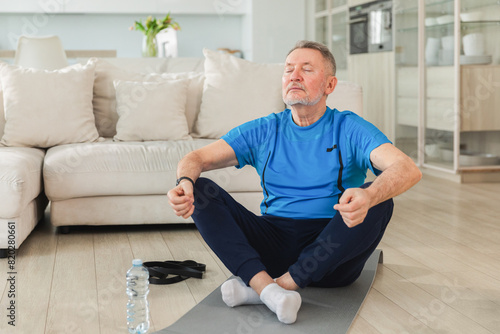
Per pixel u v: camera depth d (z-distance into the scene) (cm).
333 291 230
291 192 222
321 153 218
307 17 780
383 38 611
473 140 498
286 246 224
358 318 206
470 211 381
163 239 319
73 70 374
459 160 495
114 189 325
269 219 225
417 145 558
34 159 317
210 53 396
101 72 392
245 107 381
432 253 288
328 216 219
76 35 780
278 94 387
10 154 311
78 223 329
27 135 356
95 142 367
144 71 500
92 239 318
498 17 493
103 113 390
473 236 319
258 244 224
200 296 229
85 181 321
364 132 211
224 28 814
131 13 780
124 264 273
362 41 657
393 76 596
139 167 326
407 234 325
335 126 218
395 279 249
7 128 357
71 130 362
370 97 650
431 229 336
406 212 380
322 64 214
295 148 221
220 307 213
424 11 537
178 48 808
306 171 219
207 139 378
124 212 331
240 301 212
